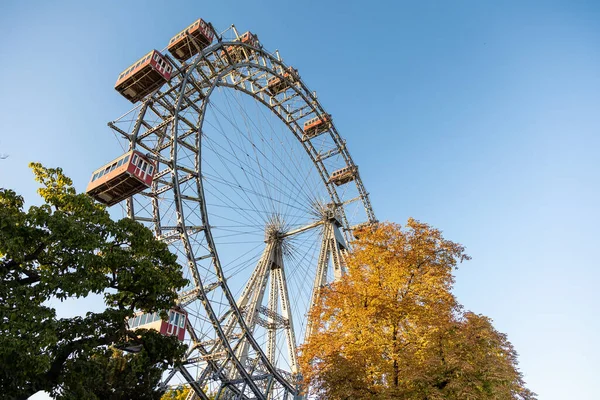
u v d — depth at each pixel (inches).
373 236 1091.9
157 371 1036.5
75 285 735.7
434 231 1069.8
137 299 879.7
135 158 1467.8
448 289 1007.0
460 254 1049.5
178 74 1765.5
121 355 1087.0
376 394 856.3
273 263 2055.9
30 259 765.9
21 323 650.2
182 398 2212.1
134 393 987.3
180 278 958.4
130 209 1660.9
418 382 869.8
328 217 2268.7
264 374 1728.6
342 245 2225.6
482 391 908.0
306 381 957.8
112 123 1609.3
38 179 903.7
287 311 1951.3
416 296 979.3
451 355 935.7
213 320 1529.3
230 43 1975.9
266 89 2271.2
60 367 748.0
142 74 1632.6
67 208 866.1
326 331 1047.0
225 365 1567.4
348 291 1037.2
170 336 916.0
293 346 1867.6
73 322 760.3
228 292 1605.6
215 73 1897.1
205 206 1640.0
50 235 755.4
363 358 898.1
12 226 735.1
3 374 649.6
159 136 1752.0
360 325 967.6
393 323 932.0
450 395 887.7
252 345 1668.3
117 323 814.5
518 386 1114.7
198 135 1710.1
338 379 884.0
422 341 929.5
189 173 1667.1
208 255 1588.3
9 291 686.5
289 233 2085.4
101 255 845.2
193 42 1811.0
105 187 1494.8
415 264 1007.0
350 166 2613.2
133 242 890.1
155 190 1728.6
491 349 1090.7
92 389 880.9
